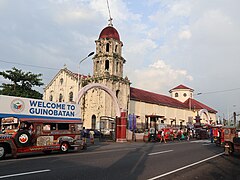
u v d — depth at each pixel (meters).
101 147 23.84
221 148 23.52
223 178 10.09
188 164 13.24
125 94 49.75
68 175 9.56
